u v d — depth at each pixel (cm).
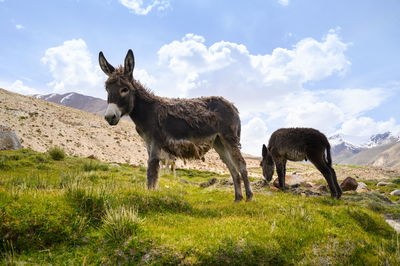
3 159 1079
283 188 961
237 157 669
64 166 1191
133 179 998
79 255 333
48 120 2742
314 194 916
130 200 488
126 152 2661
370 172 2373
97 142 2675
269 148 972
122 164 1925
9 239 332
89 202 433
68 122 3225
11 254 321
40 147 1905
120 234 369
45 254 329
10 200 379
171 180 1374
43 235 351
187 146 605
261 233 423
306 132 861
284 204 642
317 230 466
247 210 572
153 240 362
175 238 378
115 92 581
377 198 884
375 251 433
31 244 340
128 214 404
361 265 395
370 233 540
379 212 740
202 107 647
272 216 520
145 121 615
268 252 379
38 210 372
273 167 1032
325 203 758
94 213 423
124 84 588
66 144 2225
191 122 614
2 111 2381
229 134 666
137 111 618
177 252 347
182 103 638
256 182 1070
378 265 395
